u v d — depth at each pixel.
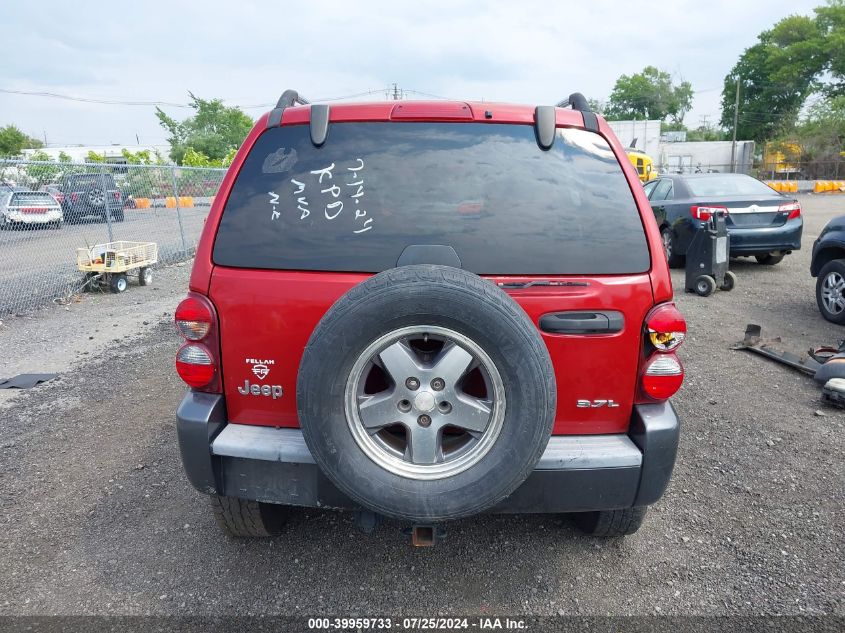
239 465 2.42
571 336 2.34
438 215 2.42
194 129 64.50
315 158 2.51
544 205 2.45
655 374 2.39
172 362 6.02
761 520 3.23
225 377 2.45
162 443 4.20
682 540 3.07
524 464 2.14
